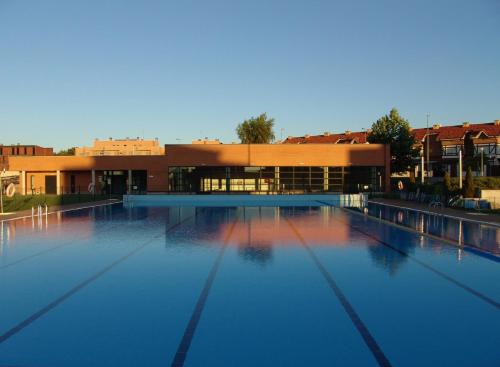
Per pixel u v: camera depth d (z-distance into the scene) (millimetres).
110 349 5328
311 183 44219
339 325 6102
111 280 8727
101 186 47531
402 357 5055
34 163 46781
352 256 11164
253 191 44031
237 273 9273
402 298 7422
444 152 54562
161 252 11852
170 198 35812
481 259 10789
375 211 25875
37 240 14211
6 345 5461
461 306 6957
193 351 5254
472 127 56031
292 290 7922
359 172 44438
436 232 15805
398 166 49469
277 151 44000
